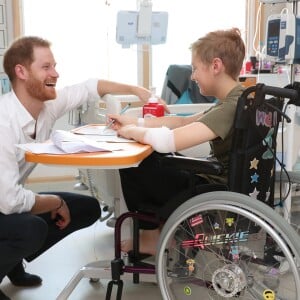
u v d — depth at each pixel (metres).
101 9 3.63
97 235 2.66
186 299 1.45
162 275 1.39
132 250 1.74
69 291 1.72
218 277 1.35
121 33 2.43
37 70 1.69
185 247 1.41
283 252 1.20
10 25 3.37
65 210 1.83
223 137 1.38
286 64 2.09
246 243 1.33
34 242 1.60
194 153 1.98
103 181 2.28
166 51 3.84
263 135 1.39
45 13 3.53
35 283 2.02
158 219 1.58
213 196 1.26
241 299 1.35
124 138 1.49
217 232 1.35
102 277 1.80
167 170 1.58
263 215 1.21
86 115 2.49
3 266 1.65
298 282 1.18
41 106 1.81
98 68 3.72
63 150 1.22
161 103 2.01
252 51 3.95
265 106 1.37
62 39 3.60
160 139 1.37
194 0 3.85
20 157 1.65
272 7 3.69
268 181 1.47
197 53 1.54
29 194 1.64
